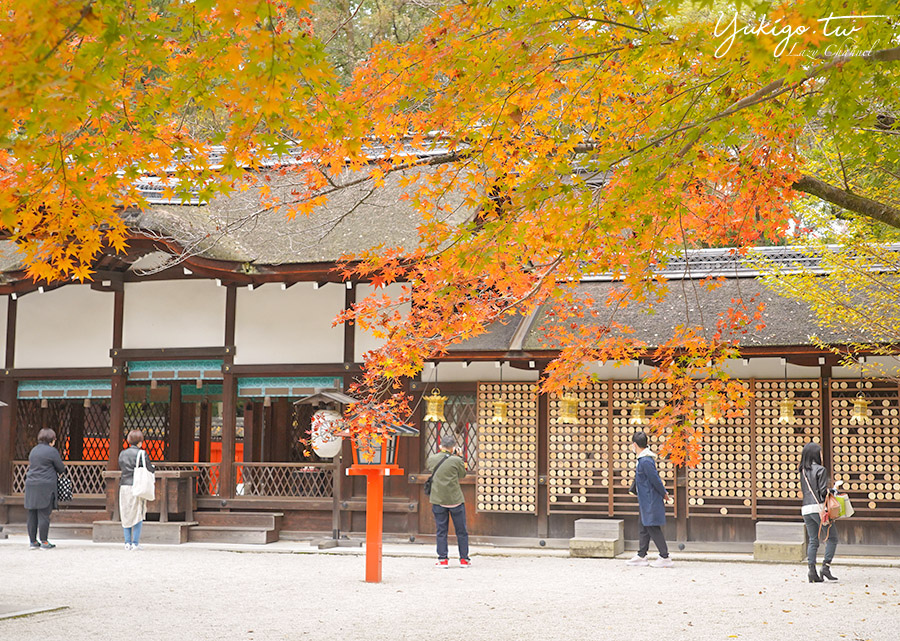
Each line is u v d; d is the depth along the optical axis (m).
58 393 15.20
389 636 6.82
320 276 13.56
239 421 18.00
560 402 13.39
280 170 7.56
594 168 5.03
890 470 12.34
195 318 14.70
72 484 15.02
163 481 13.75
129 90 4.35
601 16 5.08
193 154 4.44
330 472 14.27
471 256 5.25
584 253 5.53
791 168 5.89
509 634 6.90
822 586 9.54
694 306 13.33
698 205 6.75
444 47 5.14
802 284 11.23
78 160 4.18
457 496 11.20
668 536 13.06
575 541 12.34
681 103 5.48
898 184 9.12
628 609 8.05
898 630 7.08
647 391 13.20
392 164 6.80
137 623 7.36
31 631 7.00
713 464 12.91
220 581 9.88
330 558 12.23
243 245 13.99
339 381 14.12
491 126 5.73
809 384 12.65
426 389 13.95
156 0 11.46
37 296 15.38
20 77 2.91
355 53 16.58
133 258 14.23
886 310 11.34
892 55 4.37
